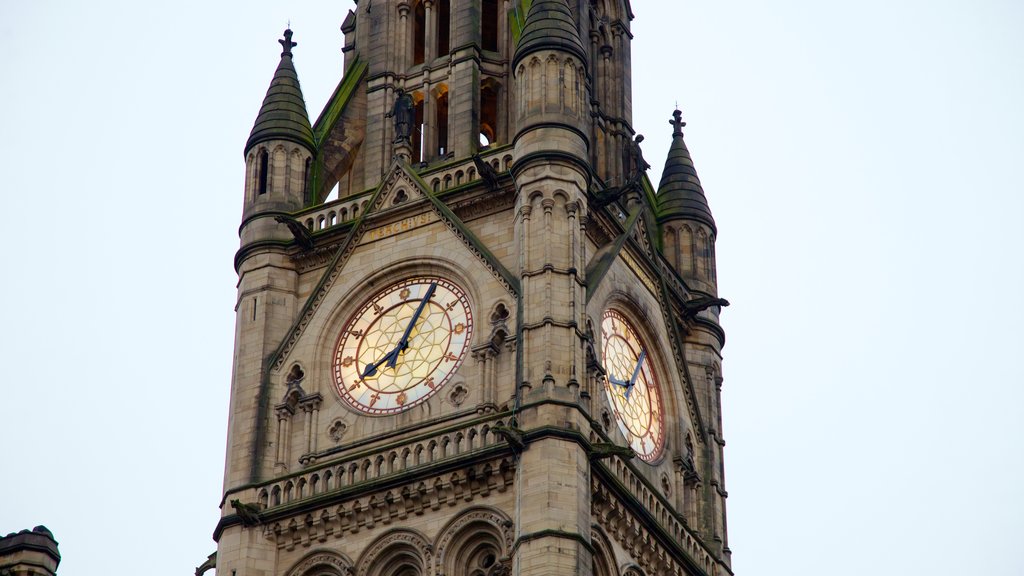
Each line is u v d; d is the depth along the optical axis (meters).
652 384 152.00
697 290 160.38
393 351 146.25
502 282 144.50
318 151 158.00
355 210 152.75
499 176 148.00
